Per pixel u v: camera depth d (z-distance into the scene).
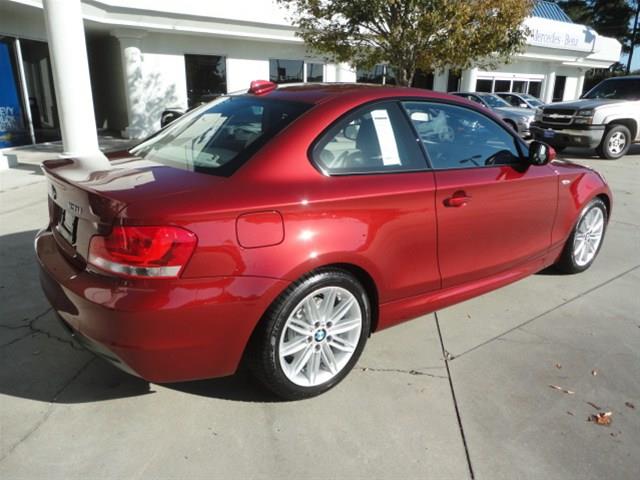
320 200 2.52
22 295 3.79
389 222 2.78
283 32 14.30
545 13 23.77
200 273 2.21
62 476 2.18
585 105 11.38
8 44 10.27
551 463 2.35
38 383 2.80
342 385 2.86
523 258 3.77
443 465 2.31
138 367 2.24
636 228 6.11
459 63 8.99
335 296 2.67
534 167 3.73
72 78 7.56
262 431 2.48
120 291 2.16
